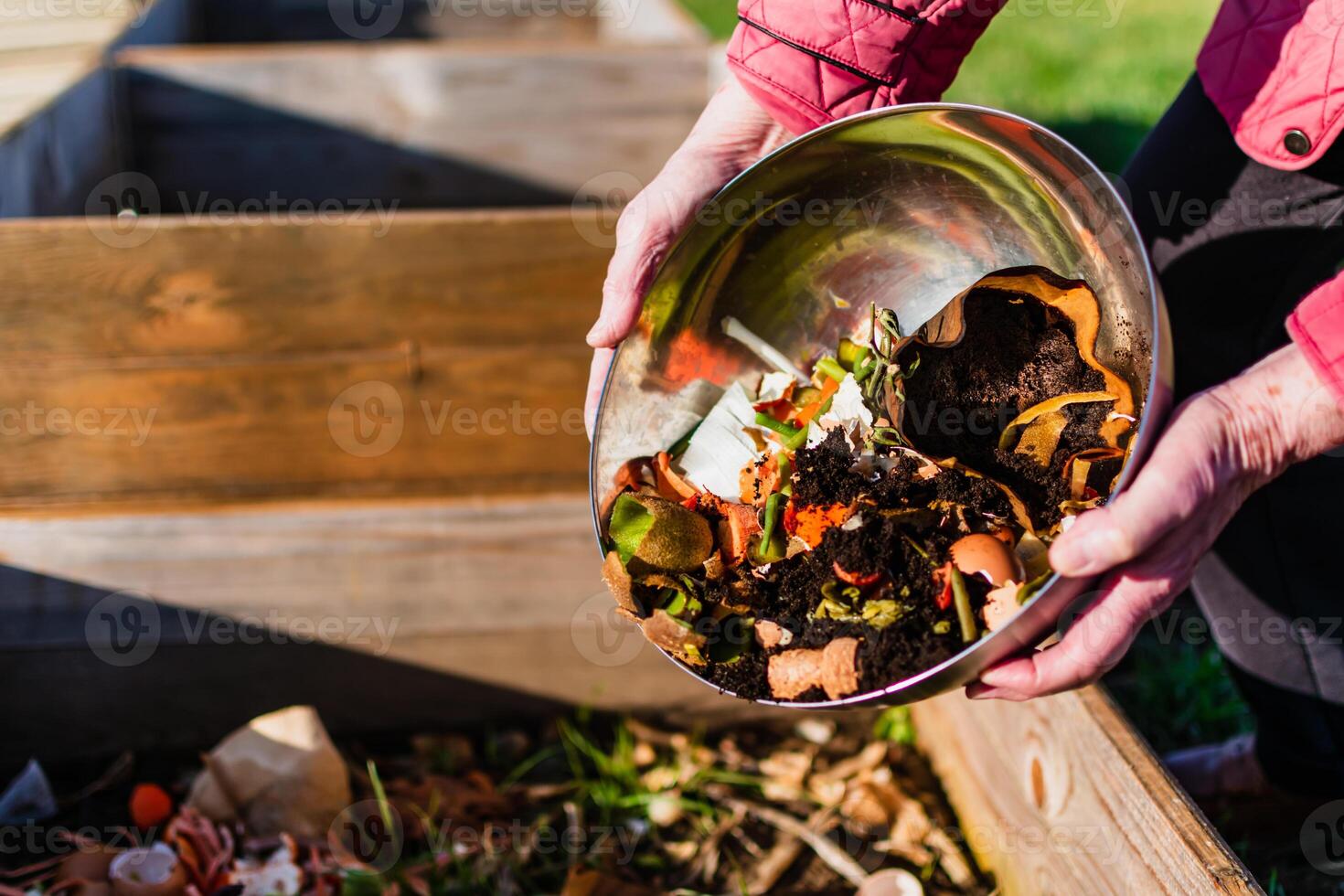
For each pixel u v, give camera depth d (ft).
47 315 4.38
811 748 4.35
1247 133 3.29
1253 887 2.85
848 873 3.88
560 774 4.24
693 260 3.00
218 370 4.55
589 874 3.75
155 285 4.42
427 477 4.81
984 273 3.02
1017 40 11.49
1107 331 2.83
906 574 2.75
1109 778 3.22
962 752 4.03
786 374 3.11
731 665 2.79
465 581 4.17
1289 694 3.63
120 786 4.16
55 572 4.03
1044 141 2.64
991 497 2.81
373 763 3.94
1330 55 3.10
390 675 4.25
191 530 4.05
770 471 2.96
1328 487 3.44
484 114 7.00
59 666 4.11
